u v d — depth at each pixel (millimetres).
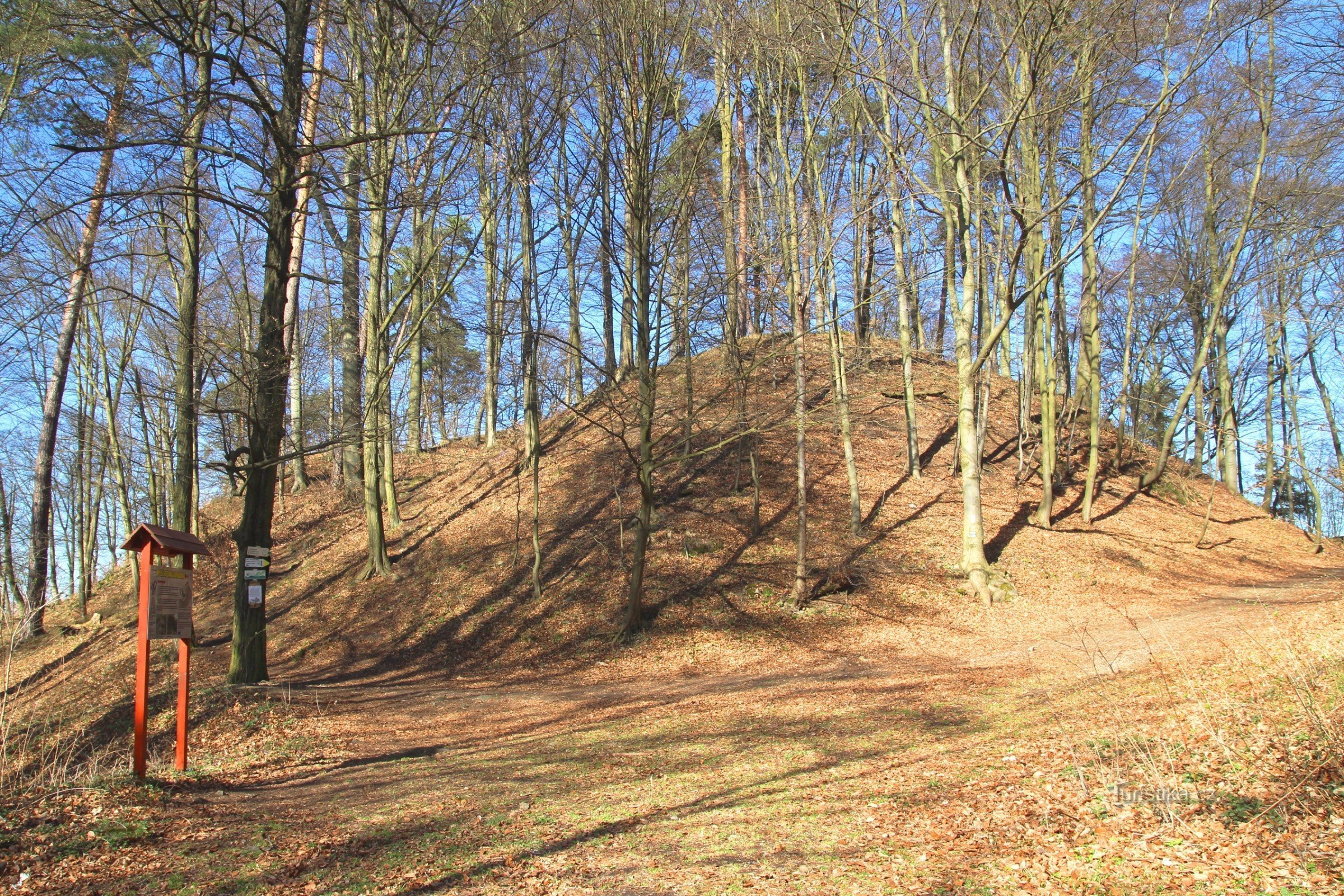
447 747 10828
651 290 17219
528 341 22297
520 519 22375
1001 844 5539
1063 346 26438
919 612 17766
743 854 5887
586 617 18344
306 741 11188
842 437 25422
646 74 16031
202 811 7402
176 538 8352
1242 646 10445
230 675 13766
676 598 18609
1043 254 22250
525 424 25609
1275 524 26078
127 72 13242
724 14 18281
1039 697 10273
